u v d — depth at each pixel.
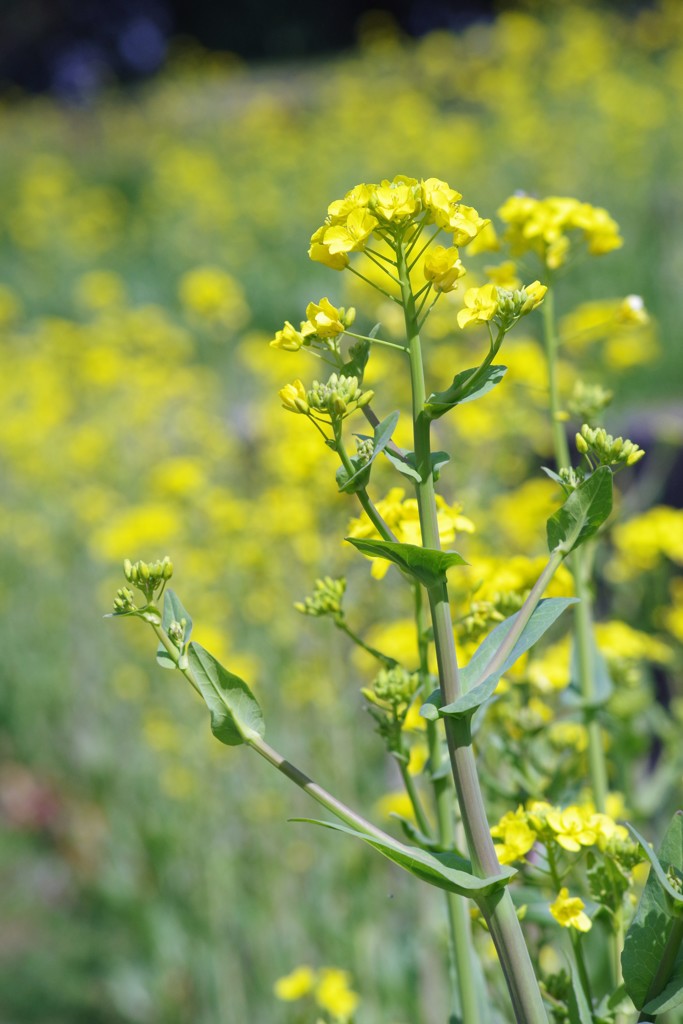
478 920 1.76
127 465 6.45
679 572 4.34
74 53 34.03
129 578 1.55
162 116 20.50
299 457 3.68
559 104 14.03
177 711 4.36
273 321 9.34
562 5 19.50
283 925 3.83
